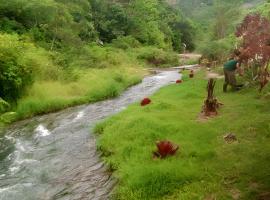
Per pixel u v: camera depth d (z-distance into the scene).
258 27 15.05
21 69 17.55
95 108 16.72
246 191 5.83
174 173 6.70
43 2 29.39
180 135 9.12
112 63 32.38
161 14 75.88
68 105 17.58
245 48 15.34
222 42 34.31
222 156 7.39
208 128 9.38
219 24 54.22
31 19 30.62
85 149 10.29
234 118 10.05
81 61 27.80
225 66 14.22
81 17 43.47
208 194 5.95
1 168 9.45
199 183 6.35
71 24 34.75
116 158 8.62
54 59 24.05
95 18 50.84
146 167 7.20
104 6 54.69
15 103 16.56
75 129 12.88
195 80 20.14
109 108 16.52
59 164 9.32
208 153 7.55
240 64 15.70
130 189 6.65
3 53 17.11
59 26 31.66
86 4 47.16
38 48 24.98
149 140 9.13
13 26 27.53
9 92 16.89
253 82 14.43
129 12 62.22
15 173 9.00
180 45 70.62
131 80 24.84
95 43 40.47
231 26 53.44
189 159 7.38
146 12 67.56
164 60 43.97
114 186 7.30
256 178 6.20
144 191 6.41
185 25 74.75
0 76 16.48
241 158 7.14
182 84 19.23
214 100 10.87
